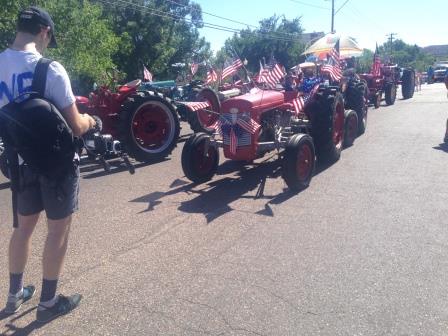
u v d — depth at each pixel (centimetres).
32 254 442
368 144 902
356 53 1556
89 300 355
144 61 3397
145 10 3247
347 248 430
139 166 815
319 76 902
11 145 304
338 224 490
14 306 339
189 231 486
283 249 433
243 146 634
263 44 4412
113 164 832
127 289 369
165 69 3569
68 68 1532
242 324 317
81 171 779
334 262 402
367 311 327
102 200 607
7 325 326
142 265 411
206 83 1189
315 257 413
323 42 1552
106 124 858
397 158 777
